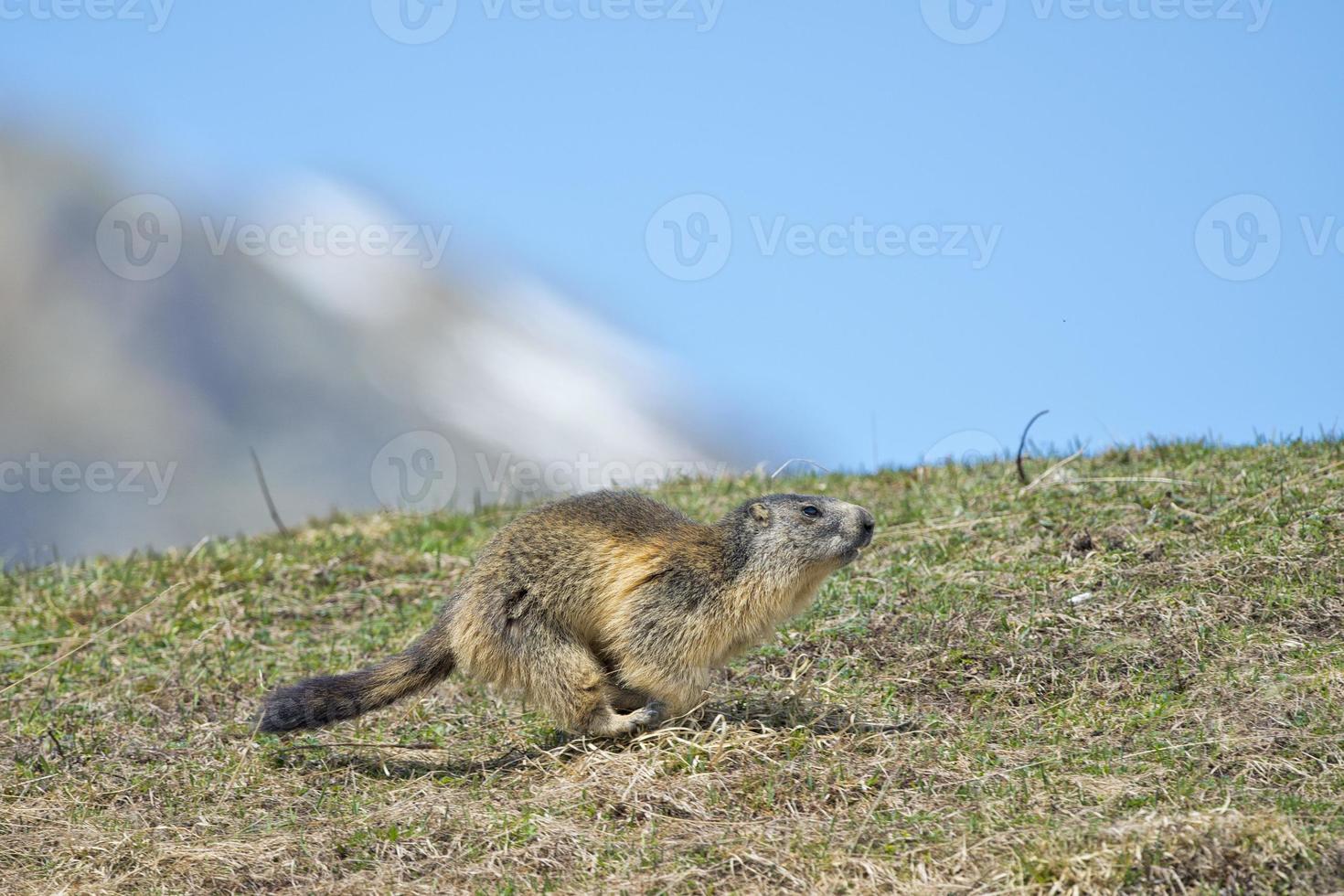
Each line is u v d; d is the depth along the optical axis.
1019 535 36.00
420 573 40.59
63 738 29.50
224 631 36.50
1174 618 29.61
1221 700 26.14
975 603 31.92
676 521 27.95
